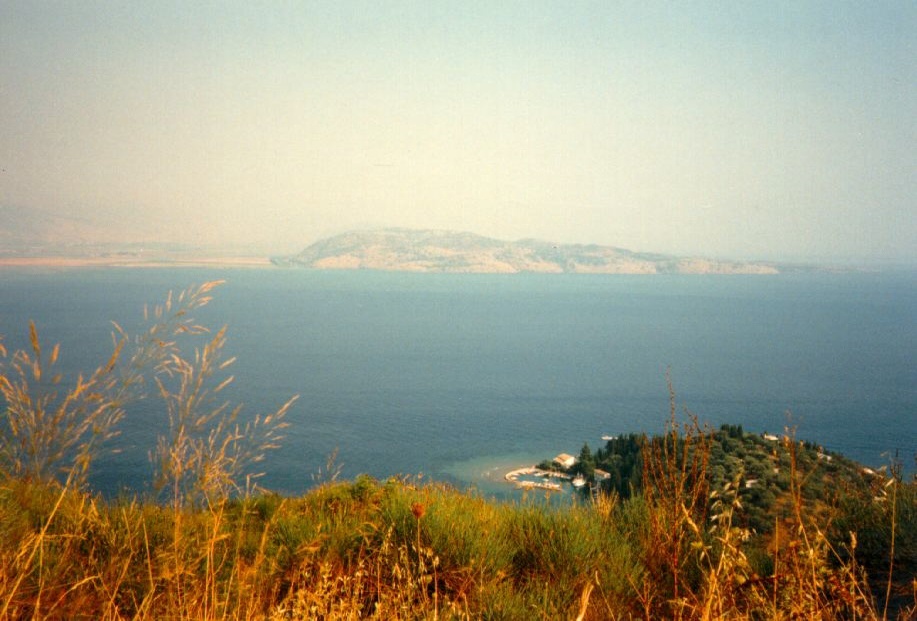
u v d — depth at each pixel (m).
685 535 4.30
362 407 173.75
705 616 2.83
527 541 5.16
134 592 3.39
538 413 172.12
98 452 2.71
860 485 4.91
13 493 3.46
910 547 4.31
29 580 3.35
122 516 3.91
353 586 3.85
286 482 76.38
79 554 3.87
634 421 159.12
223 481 2.99
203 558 3.74
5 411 2.53
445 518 4.98
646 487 4.75
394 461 115.75
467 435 144.00
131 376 2.72
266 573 4.11
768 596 3.11
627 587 4.29
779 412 155.50
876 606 3.62
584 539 5.00
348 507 6.07
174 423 2.83
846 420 143.00
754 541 3.63
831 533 4.45
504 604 3.92
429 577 3.78
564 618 3.88
